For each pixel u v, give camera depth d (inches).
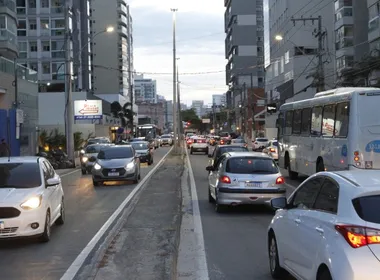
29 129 1670.8
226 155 581.6
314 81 1888.5
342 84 1761.8
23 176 429.7
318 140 795.4
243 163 555.2
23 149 1608.0
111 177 879.7
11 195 395.2
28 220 388.8
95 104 2559.1
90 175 1167.0
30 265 340.2
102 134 3053.6
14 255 370.9
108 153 935.0
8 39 1679.4
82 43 3486.7
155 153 2295.8
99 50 4598.9
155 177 1027.3
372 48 1822.1
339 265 197.2
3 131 1440.7
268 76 3235.7
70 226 489.1
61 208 493.4
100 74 4598.9
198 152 2208.4
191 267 331.0
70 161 1451.8
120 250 374.6
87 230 466.3
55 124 2568.9
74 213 574.9
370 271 190.1
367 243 193.8
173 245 391.5
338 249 201.0
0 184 422.3
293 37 2511.1
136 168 908.0
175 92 2314.2
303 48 2497.5
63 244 405.4
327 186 241.1
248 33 4571.9
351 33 2106.3
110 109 3599.9
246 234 442.0
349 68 1806.1
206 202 650.2
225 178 545.3
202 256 360.2
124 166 888.9
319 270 216.7
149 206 617.9
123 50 4825.3
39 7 2947.8
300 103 909.8
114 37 4608.8
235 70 4574.3
